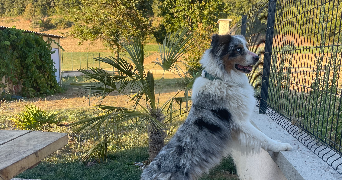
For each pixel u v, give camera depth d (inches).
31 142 44.1
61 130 121.5
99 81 95.2
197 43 193.8
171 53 84.4
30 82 214.1
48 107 174.1
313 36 57.9
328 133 53.7
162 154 55.3
